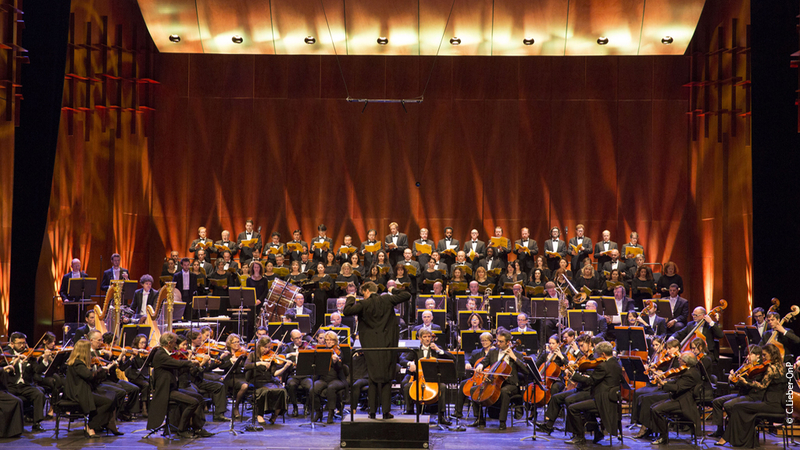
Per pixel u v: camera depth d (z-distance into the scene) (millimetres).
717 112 14500
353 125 15977
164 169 15945
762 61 12445
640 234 15773
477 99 15953
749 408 8109
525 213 15883
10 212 11344
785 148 12125
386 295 8094
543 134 15938
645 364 9539
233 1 15508
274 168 16000
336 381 9766
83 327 10750
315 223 15969
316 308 13328
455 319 12922
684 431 9164
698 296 15211
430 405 10008
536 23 15539
